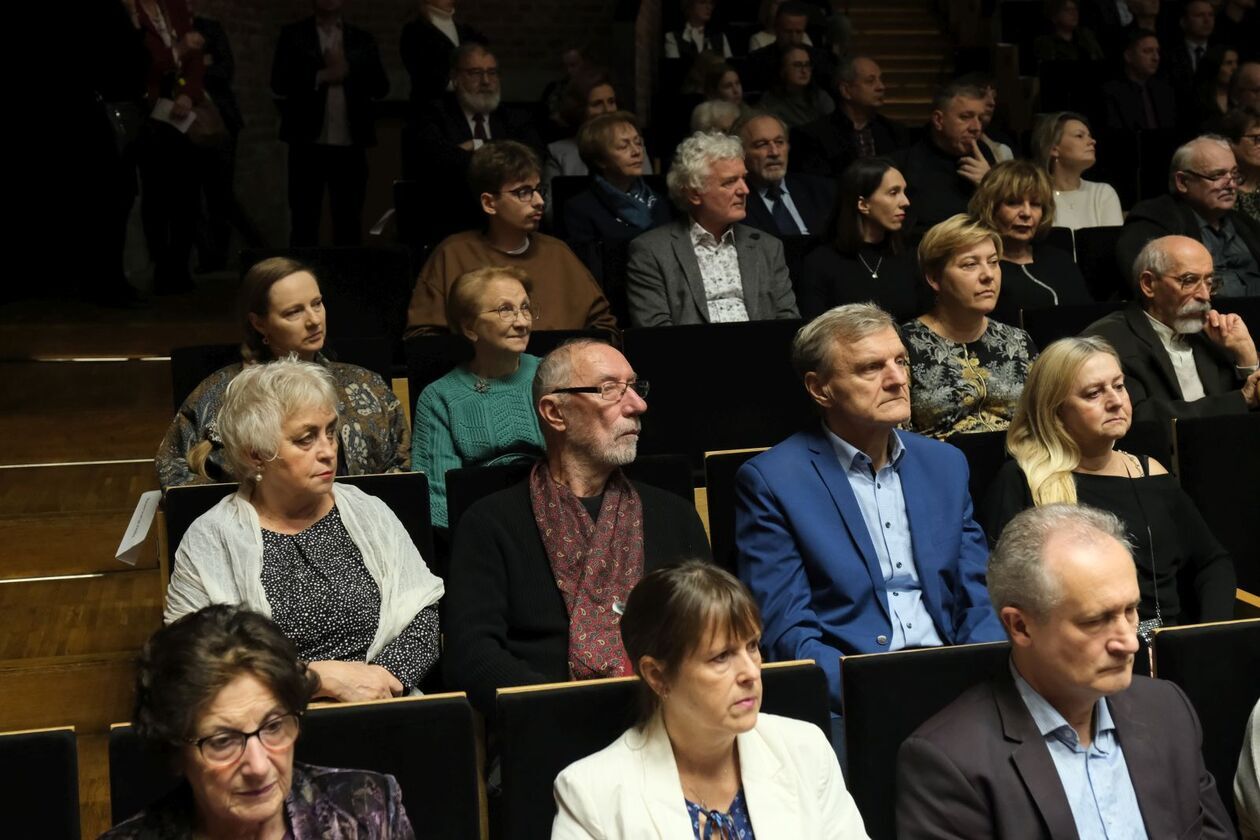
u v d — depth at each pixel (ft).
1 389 18.26
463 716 7.86
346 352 13.79
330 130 25.40
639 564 10.04
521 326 12.80
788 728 7.74
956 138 20.54
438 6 24.39
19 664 12.57
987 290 13.08
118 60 20.61
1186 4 31.63
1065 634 7.52
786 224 20.63
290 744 6.71
